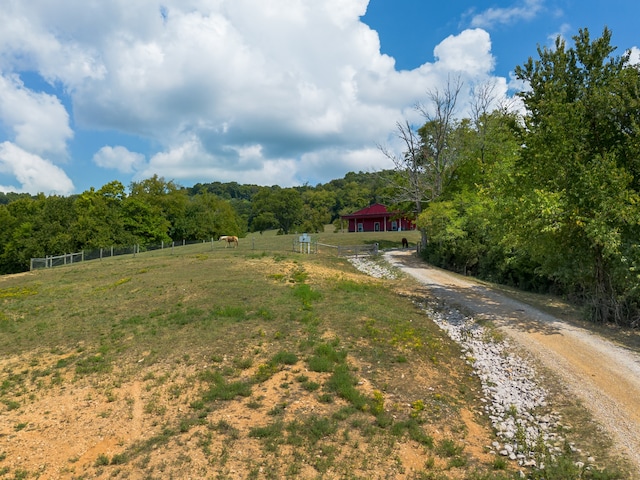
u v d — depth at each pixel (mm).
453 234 29016
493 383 10164
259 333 12508
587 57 15695
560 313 16062
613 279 14109
